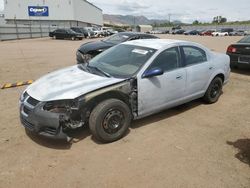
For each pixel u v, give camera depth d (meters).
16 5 68.50
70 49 19.41
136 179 3.40
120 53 5.19
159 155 3.96
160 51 4.86
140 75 4.48
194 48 5.58
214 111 5.77
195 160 3.85
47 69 10.55
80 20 79.62
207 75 5.76
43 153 3.94
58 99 3.83
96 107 4.08
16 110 5.57
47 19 70.44
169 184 3.32
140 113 4.65
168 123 5.07
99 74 4.59
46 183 3.29
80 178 3.40
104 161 3.77
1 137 4.36
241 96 6.92
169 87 4.94
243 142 4.41
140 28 103.69
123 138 4.43
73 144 4.20
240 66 9.38
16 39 34.53
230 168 3.68
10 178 3.38
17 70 10.20
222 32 57.00
